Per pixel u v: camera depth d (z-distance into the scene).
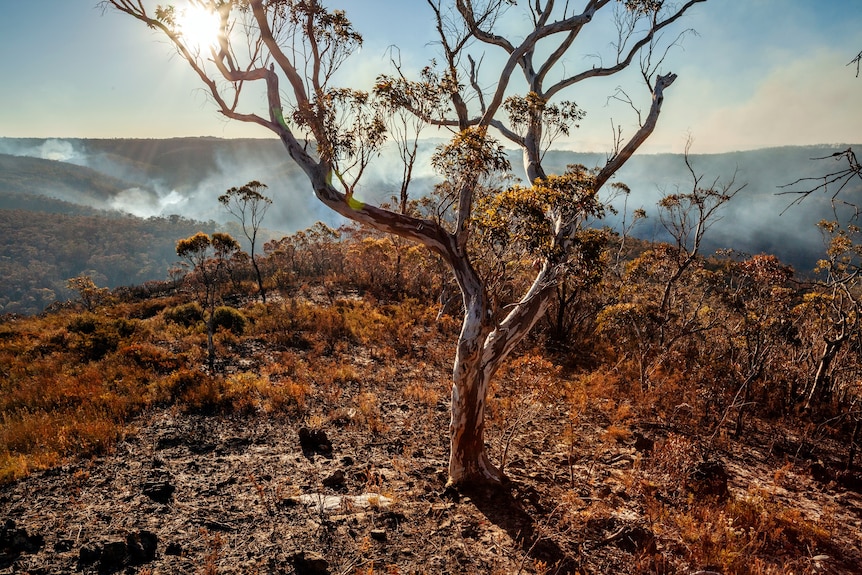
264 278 41.12
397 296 27.72
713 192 13.79
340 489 6.68
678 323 16.22
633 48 7.72
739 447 9.34
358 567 4.98
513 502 6.37
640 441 8.74
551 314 17.45
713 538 5.71
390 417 9.74
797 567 5.63
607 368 13.70
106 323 16.17
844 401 12.23
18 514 5.70
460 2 6.31
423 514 6.06
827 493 7.81
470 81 7.39
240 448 8.02
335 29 6.17
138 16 5.56
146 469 7.07
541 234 5.58
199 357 13.72
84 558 4.84
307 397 10.61
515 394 10.24
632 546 5.66
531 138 7.41
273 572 4.82
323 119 5.78
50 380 10.89
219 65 6.18
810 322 14.31
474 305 6.23
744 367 13.34
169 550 5.09
